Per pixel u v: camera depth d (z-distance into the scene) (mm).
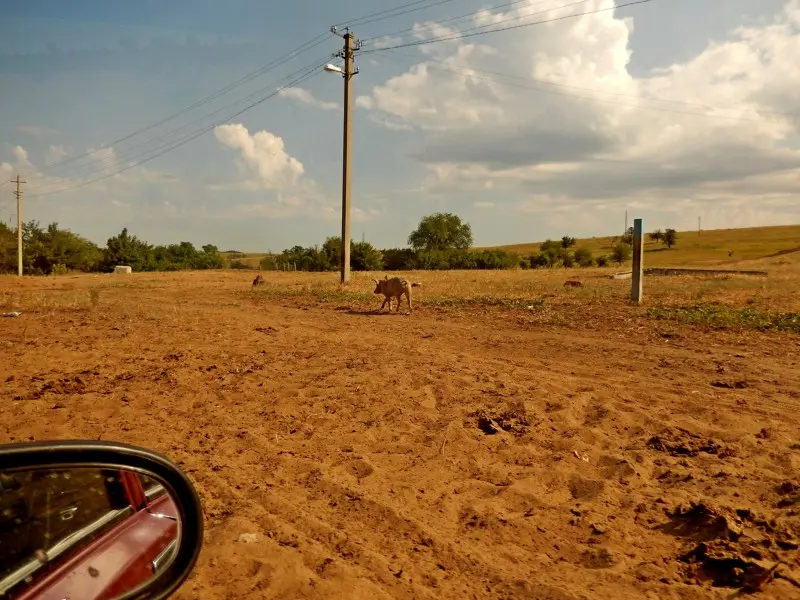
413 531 4246
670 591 3457
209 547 3893
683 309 16141
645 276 36406
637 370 9242
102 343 11773
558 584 3564
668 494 4758
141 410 7293
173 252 75438
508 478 5203
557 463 5449
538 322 14555
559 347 11219
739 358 10031
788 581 3451
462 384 8227
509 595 3486
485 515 4453
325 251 62750
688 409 7059
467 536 4223
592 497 4812
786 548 3846
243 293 25719
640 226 18062
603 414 6840
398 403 7359
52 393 7949
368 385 8195
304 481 5137
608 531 4191
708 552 3803
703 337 12047
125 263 69562
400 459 5641
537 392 7750
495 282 29609
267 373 9016
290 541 4039
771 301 18391
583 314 15750
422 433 6344
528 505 4707
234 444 6062
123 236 72125
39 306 18906
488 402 7367
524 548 4074
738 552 3768
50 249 67938
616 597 3406
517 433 6289
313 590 3447
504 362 9844
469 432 6320
